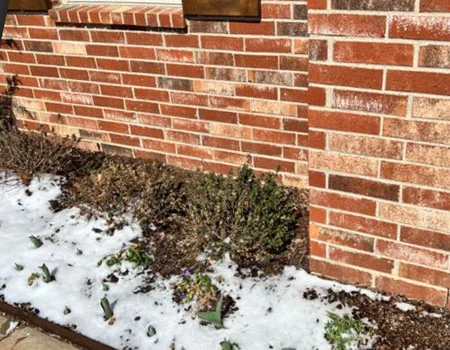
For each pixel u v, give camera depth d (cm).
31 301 271
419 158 204
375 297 246
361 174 221
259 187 299
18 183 372
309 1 195
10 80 409
